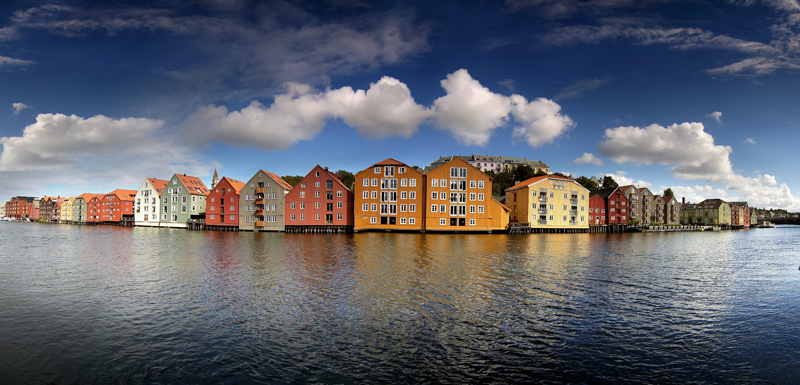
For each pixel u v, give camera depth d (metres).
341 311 21.30
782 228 195.50
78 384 13.64
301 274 31.80
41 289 26.83
